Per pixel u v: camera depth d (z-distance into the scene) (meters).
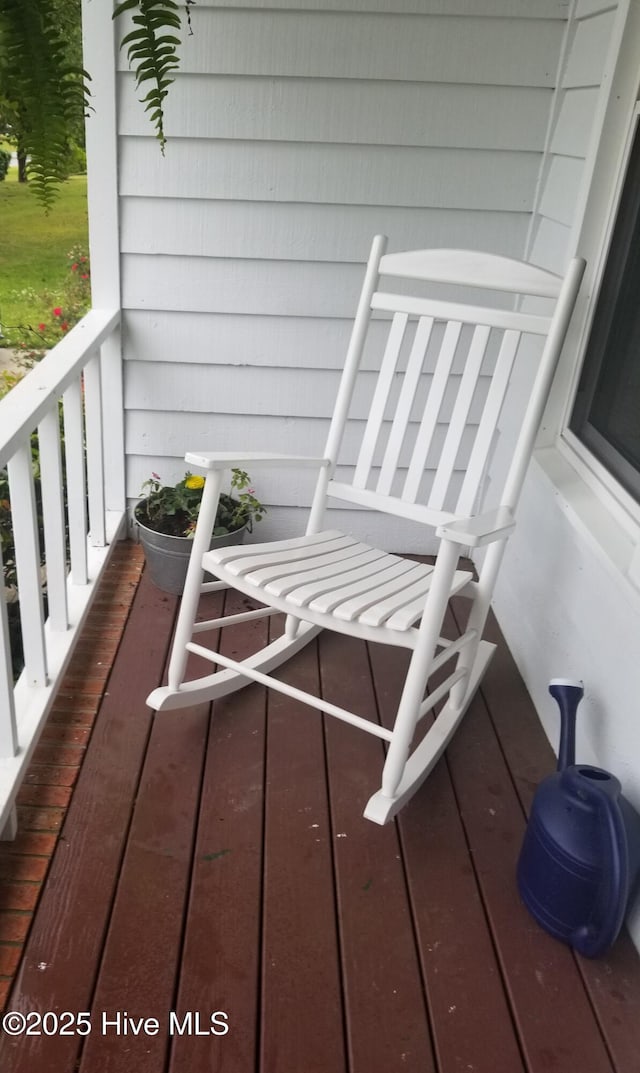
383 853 1.56
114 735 1.80
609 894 1.28
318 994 1.29
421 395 2.55
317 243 2.33
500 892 1.50
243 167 2.23
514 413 2.37
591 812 1.34
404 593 1.64
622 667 1.53
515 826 1.66
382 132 2.20
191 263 2.34
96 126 2.17
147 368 2.48
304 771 1.75
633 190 1.84
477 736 1.92
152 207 2.28
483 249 2.36
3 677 1.47
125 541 2.68
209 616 2.33
